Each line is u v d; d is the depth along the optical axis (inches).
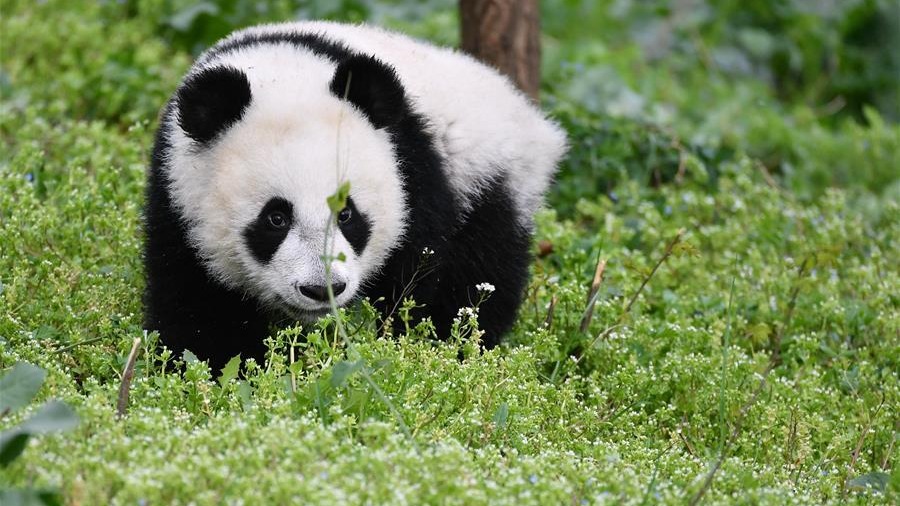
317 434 323.0
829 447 403.2
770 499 332.2
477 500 302.0
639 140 683.4
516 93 515.5
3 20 719.7
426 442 345.7
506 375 404.5
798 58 981.8
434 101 446.6
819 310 514.3
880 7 987.3
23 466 298.8
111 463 298.5
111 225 489.1
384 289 439.8
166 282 425.7
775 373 469.1
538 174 507.5
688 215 629.3
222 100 398.6
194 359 384.2
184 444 317.7
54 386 359.9
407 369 379.9
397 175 415.8
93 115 658.8
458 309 470.3
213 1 766.5
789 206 654.5
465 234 463.5
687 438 410.3
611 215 596.4
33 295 445.4
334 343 385.7
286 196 391.9
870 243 621.9
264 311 439.2
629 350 455.8
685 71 942.4
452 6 858.8
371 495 295.9
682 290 534.6
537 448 365.7
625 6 1003.9
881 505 362.3
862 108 972.6
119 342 405.4
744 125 823.1
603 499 311.7
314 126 398.9
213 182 402.3
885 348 483.8
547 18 973.8
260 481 298.5
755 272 557.6
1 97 649.6
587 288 513.7
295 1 804.6
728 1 1015.6
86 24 734.5
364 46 452.8
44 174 550.3
